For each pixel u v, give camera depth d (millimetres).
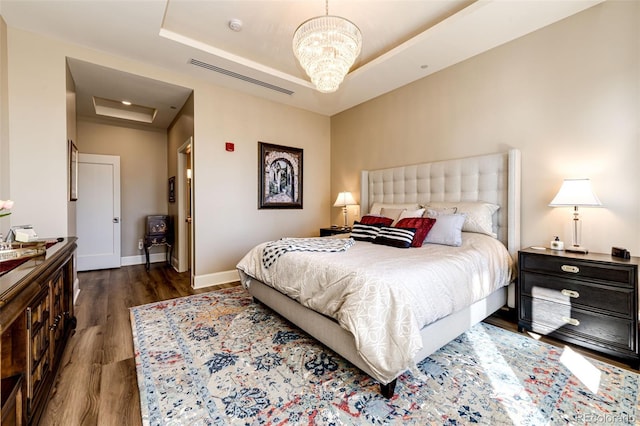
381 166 4062
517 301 2381
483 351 1973
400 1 2326
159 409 1420
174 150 4684
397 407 1424
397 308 1474
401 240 2570
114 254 4762
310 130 4754
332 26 2051
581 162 2334
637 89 2078
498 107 2818
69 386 1607
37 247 1645
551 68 2479
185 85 3434
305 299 1978
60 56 2682
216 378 1683
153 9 2262
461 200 3062
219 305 2922
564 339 2082
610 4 2176
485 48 2842
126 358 1917
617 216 2166
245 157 3973
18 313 963
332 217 4992
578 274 2021
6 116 2400
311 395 1526
